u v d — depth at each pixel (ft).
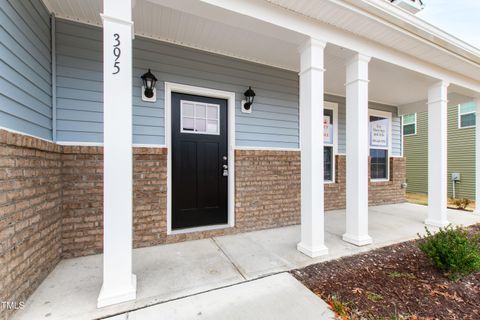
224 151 11.94
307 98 8.86
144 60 9.95
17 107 5.91
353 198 10.03
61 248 8.36
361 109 9.72
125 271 6.01
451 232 8.24
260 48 11.09
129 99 6.10
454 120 27.96
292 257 8.68
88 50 8.98
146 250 9.34
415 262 8.36
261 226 12.32
